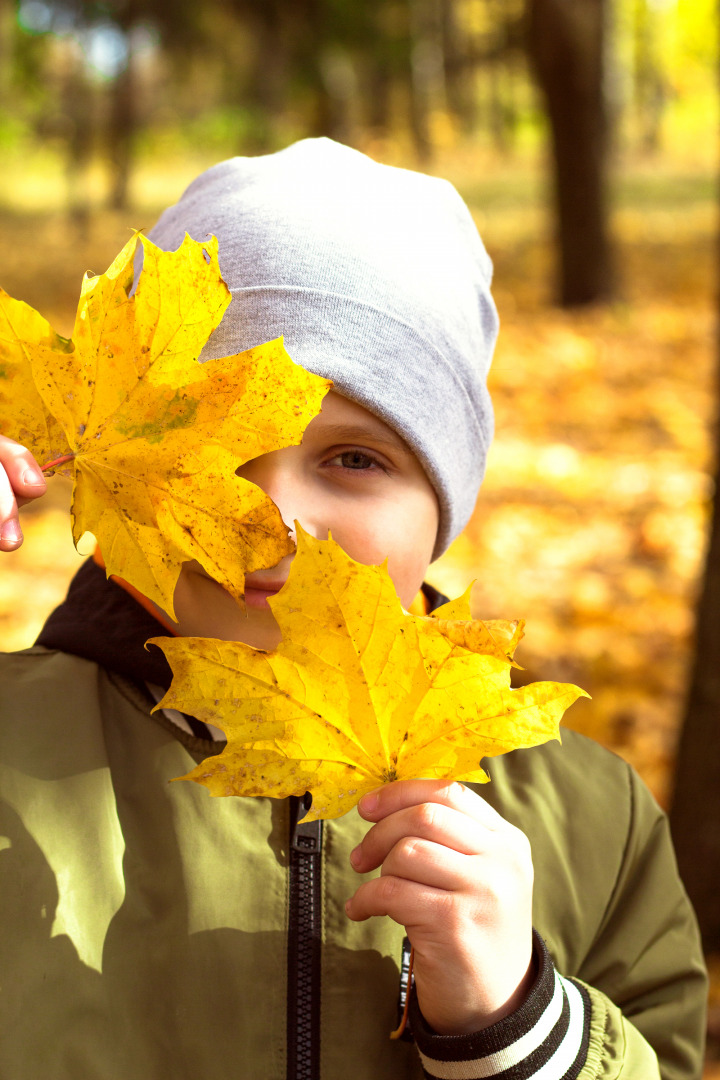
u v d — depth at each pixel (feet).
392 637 2.02
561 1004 2.29
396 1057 2.38
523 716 2.02
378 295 2.51
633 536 9.22
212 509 2.04
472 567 8.60
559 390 13.80
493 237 29.27
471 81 59.06
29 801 2.38
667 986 2.67
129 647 2.55
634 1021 2.62
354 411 2.47
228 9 26.11
